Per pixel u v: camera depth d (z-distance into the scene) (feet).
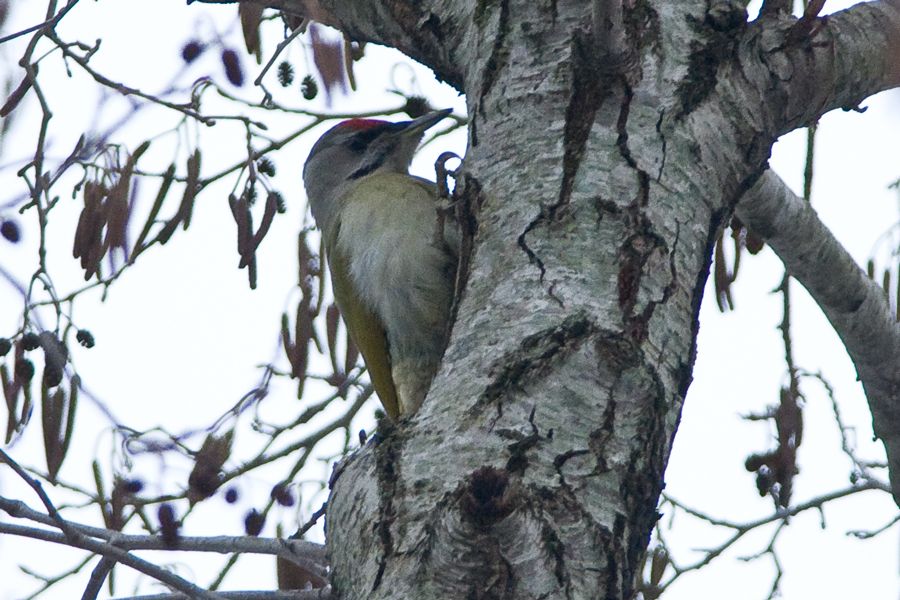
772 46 21.61
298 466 34.09
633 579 16.35
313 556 23.36
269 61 29.86
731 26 20.94
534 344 17.49
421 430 17.28
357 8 25.40
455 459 16.63
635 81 19.93
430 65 24.41
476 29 21.67
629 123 19.58
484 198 19.67
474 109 20.86
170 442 29.63
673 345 18.13
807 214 29.09
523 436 16.66
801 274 29.96
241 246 29.43
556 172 19.22
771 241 29.55
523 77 20.36
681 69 20.31
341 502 17.79
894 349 30.19
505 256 18.75
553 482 16.31
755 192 28.22
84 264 28.63
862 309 29.91
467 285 18.97
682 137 19.76
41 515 22.93
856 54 22.54
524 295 18.15
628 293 18.11
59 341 28.09
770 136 21.27
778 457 31.42
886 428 31.14
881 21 23.17
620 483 16.62
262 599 21.85
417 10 24.16
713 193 19.84
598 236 18.56
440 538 15.14
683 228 19.10
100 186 29.09
